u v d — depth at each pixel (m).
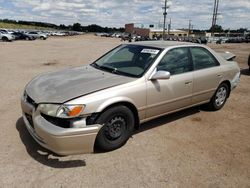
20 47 24.72
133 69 4.20
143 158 3.61
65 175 3.16
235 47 35.59
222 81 5.47
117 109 3.60
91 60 14.78
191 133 4.49
